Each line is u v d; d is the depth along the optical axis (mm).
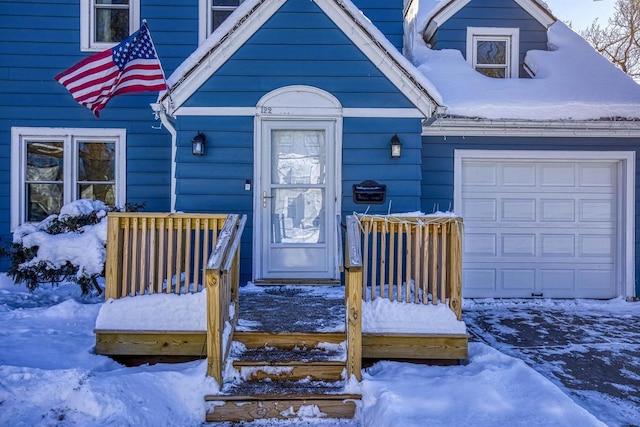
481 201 7703
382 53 6398
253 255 6441
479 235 7691
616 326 6066
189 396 3771
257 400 3766
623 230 7617
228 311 4305
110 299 4391
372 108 6480
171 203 7652
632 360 4809
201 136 6336
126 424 3254
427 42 9305
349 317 3920
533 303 7406
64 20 7957
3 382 3537
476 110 7199
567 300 7590
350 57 6465
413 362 4457
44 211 8062
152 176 8031
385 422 3330
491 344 5293
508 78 8422
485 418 3328
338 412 3797
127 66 5668
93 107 5645
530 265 7707
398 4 8055
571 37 9031
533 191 7742
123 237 4465
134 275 4414
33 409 3346
